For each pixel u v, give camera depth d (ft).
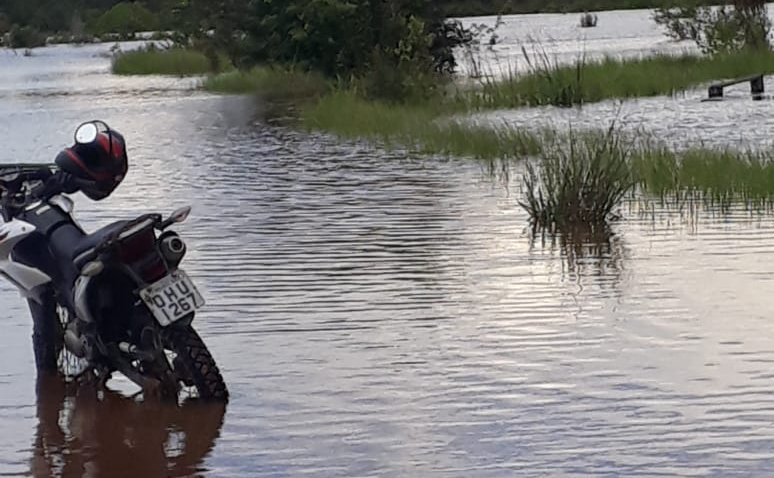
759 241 34.88
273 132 75.72
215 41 146.10
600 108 82.17
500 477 18.56
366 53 109.40
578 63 89.86
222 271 33.27
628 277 30.99
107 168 24.44
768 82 94.79
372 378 23.44
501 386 22.67
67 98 116.98
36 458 20.35
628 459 19.06
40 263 24.44
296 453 19.92
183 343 22.54
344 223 40.52
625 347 24.81
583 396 21.95
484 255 34.40
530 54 148.77
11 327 28.96
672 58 110.93
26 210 24.39
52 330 24.84
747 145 56.80
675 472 18.51
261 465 19.51
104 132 24.52
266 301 29.73
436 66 111.55
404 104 85.66
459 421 20.99
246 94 113.60
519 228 38.40
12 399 23.59
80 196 49.39
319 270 33.04
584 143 52.60
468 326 26.84
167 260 22.43
